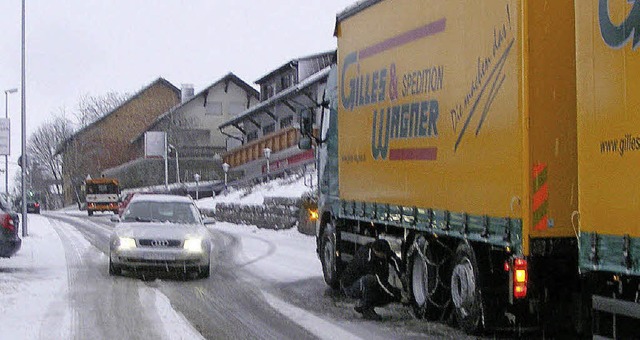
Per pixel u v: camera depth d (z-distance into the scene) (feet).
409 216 38.17
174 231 55.77
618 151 23.12
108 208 209.87
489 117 30.86
